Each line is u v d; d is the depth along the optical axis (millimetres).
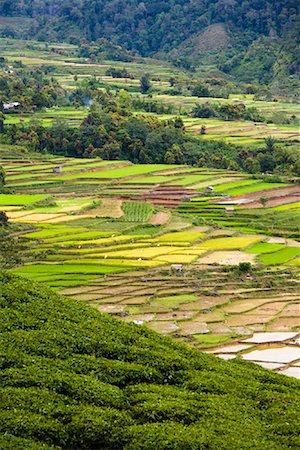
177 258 118375
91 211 154250
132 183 184500
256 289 106688
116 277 107562
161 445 45062
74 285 102375
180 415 48875
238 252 125750
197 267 114000
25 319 58125
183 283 106500
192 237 134375
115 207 159250
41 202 158125
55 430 45750
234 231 142625
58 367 52531
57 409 47438
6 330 56250
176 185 182375
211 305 98125
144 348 58250
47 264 113062
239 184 185500
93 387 50562
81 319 60938
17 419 45594
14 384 49781
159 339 61625
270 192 178875
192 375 55438
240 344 83125
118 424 47250
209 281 108000
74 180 186000
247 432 47094
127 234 134625
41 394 48656
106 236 130500
